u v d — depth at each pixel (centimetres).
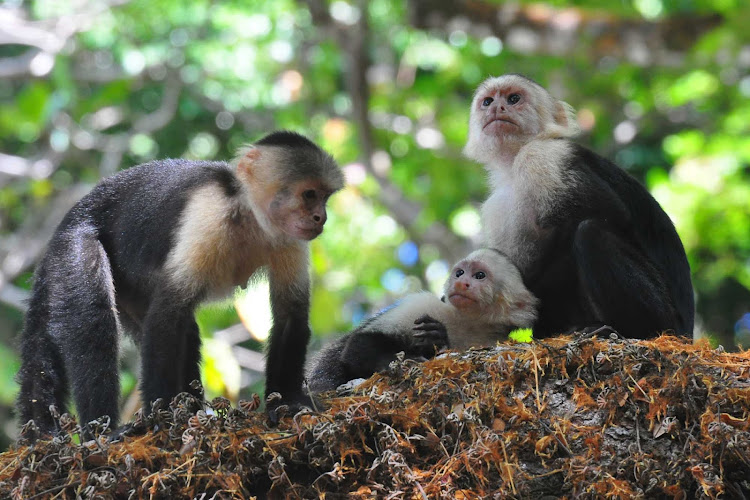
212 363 1520
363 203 2741
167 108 2652
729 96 2694
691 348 879
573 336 955
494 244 1223
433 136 2725
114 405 1008
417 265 2794
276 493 800
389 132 2741
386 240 2753
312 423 827
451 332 1143
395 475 789
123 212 1092
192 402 859
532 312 1147
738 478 788
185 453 804
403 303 1152
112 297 1057
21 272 2402
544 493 797
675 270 1191
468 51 2705
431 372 877
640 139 2841
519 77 1250
